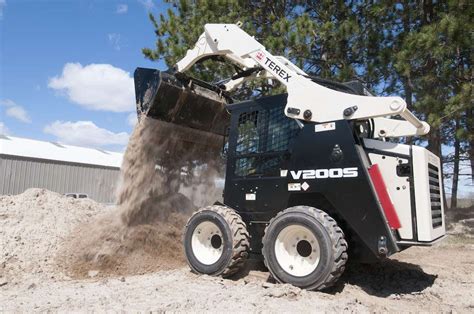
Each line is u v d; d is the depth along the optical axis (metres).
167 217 6.96
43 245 6.57
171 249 6.63
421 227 4.69
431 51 10.21
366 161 4.92
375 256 5.00
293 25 11.98
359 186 4.76
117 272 6.11
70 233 7.02
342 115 5.00
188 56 6.70
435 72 10.65
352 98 4.99
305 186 5.10
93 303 4.27
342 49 12.35
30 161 26.78
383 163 4.91
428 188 4.79
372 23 12.19
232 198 5.68
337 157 4.91
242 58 6.15
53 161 27.75
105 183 30.19
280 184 5.30
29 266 6.04
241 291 4.66
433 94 10.66
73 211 7.97
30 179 26.66
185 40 12.89
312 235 4.74
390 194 4.84
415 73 11.45
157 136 6.71
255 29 13.09
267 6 13.75
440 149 13.12
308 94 5.26
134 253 6.39
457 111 10.13
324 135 5.05
